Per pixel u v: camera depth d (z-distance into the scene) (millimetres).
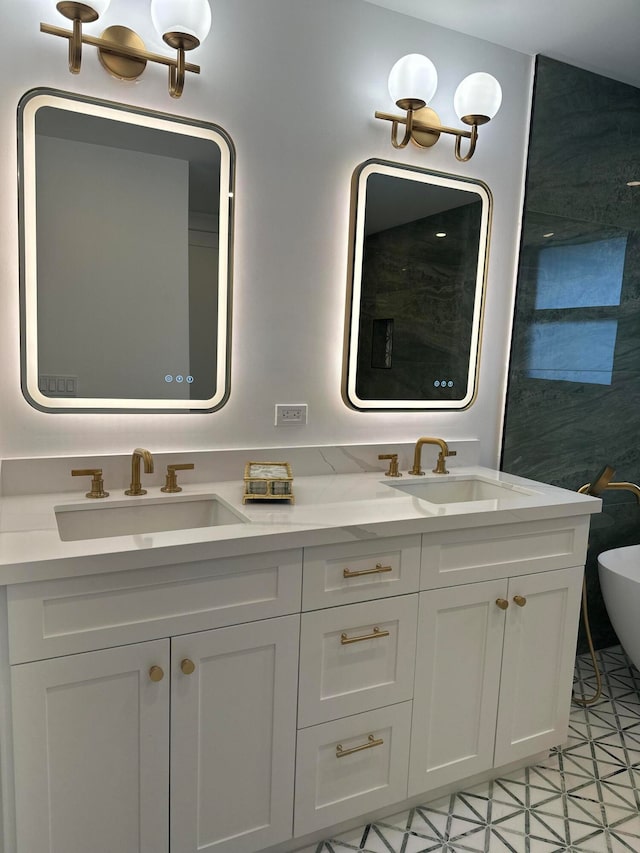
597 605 2840
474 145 2039
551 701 1963
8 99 1557
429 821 1740
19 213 1586
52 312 1662
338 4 1952
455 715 1776
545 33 2156
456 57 2176
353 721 1602
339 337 2096
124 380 1774
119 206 1712
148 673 1314
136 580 1275
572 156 2434
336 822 1626
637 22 2061
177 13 1479
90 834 1312
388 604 1603
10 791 1215
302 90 1926
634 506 2867
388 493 1854
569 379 2568
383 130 2076
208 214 1826
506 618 1815
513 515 1745
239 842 1492
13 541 1277
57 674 1224
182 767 1392
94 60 1637
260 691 1461
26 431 1674
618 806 1825
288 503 1698
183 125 1767
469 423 2398
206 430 1912
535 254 2402
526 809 1802
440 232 2230
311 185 1976
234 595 1394
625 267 2648
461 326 2320
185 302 1827
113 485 1779
